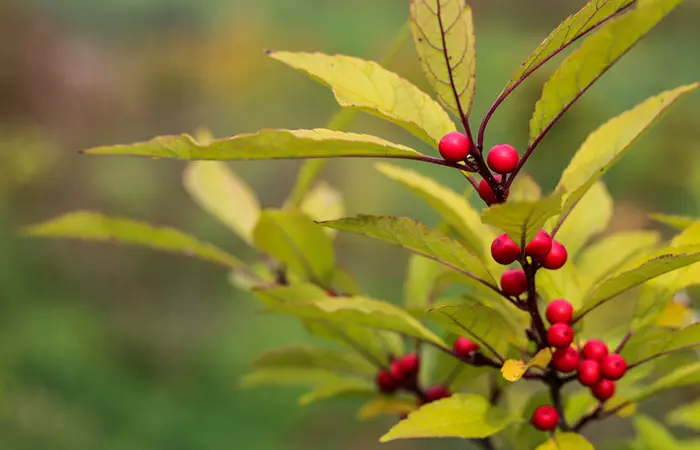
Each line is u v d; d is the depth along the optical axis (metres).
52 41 11.83
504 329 1.46
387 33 11.82
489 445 1.92
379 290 8.36
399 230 1.33
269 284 2.07
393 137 9.76
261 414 7.49
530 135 1.33
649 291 1.62
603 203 1.88
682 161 6.54
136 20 12.45
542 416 1.45
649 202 6.80
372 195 9.14
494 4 11.60
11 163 9.53
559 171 5.91
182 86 11.69
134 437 7.02
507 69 9.60
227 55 11.87
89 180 10.11
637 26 1.25
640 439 2.22
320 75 1.41
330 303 1.55
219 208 2.28
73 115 11.11
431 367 2.12
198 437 7.14
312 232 1.91
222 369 7.91
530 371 1.53
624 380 1.91
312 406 7.51
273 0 12.90
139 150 1.19
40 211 9.62
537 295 1.60
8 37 11.40
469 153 1.27
